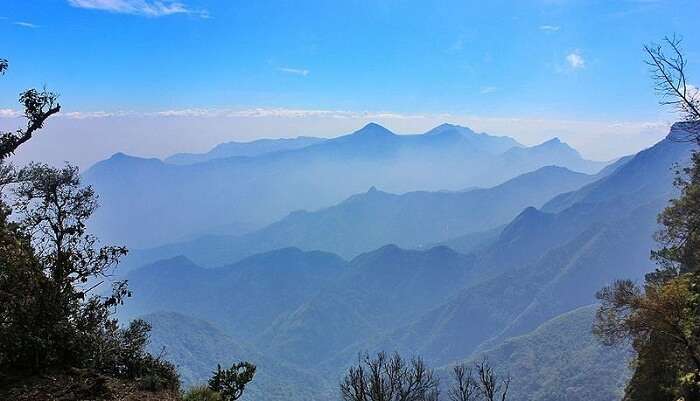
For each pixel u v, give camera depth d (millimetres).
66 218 16234
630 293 20156
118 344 13977
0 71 14992
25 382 10703
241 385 13320
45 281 12289
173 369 14445
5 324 11172
